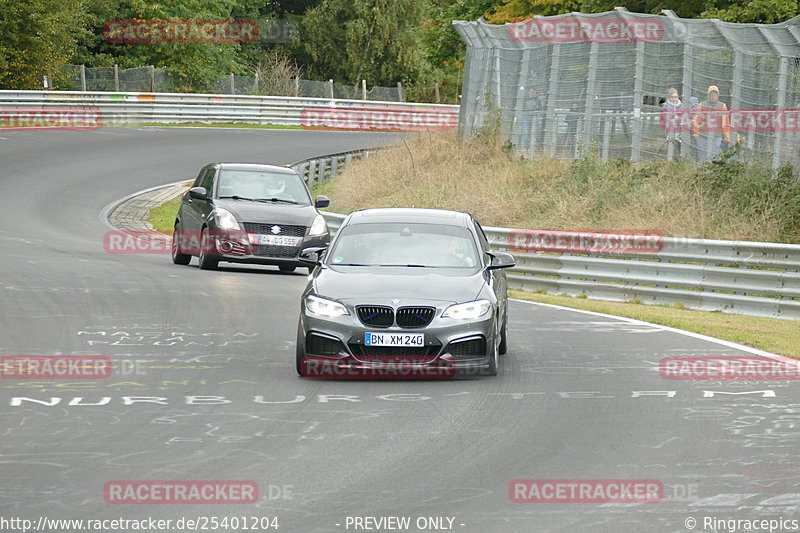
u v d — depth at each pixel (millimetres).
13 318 49500
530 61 106562
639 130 94500
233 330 48375
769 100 83938
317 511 22750
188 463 26531
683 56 89438
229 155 147750
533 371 40281
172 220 110062
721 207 83312
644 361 42656
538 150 105562
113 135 158875
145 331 47375
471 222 45000
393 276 40062
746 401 35000
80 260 73500
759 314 62062
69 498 23422
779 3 107375
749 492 24500
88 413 32031
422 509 22984
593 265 69688
